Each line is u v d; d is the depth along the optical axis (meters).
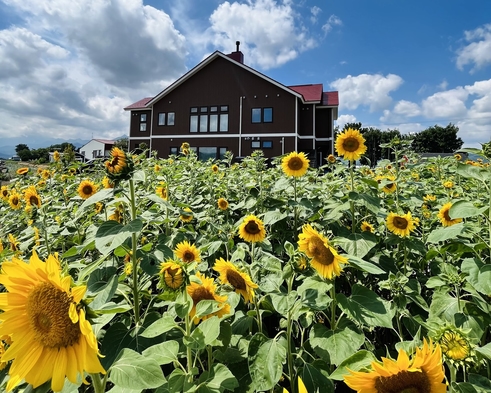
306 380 1.60
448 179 5.57
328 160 5.45
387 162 4.47
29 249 3.77
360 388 0.93
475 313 1.85
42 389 1.00
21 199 5.06
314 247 1.77
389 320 1.62
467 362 1.20
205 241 3.09
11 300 0.99
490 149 2.06
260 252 2.81
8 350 0.97
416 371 0.87
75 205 4.01
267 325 2.67
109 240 1.53
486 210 2.04
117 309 1.04
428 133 55.53
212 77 27.36
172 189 4.55
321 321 2.36
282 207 3.59
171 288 1.42
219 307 1.42
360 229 3.40
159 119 28.64
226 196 5.10
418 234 3.73
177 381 1.32
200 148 27.41
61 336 0.95
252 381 1.49
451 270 2.15
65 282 0.97
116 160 1.94
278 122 25.61
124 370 1.08
